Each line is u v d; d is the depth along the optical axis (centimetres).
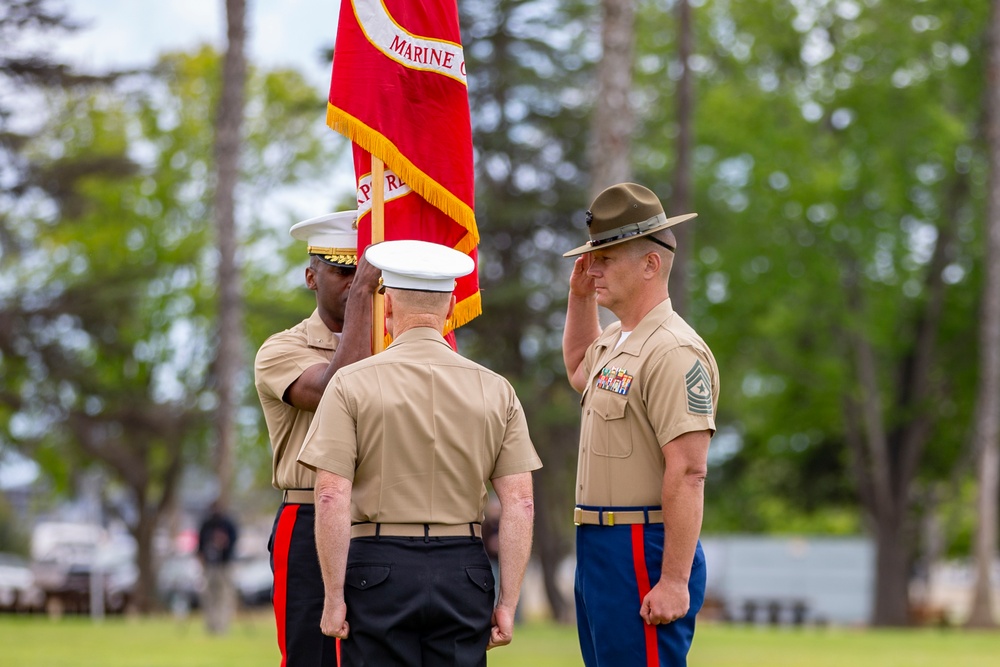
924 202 8338
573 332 1455
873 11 7975
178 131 9538
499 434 1237
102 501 9838
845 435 8988
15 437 8512
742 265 8244
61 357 7038
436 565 1186
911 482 8550
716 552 8912
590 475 1324
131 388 9100
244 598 8638
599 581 1302
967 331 8494
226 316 5628
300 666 1375
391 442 1191
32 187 6706
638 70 8431
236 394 5625
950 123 7788
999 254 7169
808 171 7838
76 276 9600
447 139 1472
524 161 7356
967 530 11175
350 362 1297
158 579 9631
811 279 8088
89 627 5544
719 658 3844
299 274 9525
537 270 7456
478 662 1199
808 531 12181
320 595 1379
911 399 8512
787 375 8625
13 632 4994
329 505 1158
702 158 8219
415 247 1255
